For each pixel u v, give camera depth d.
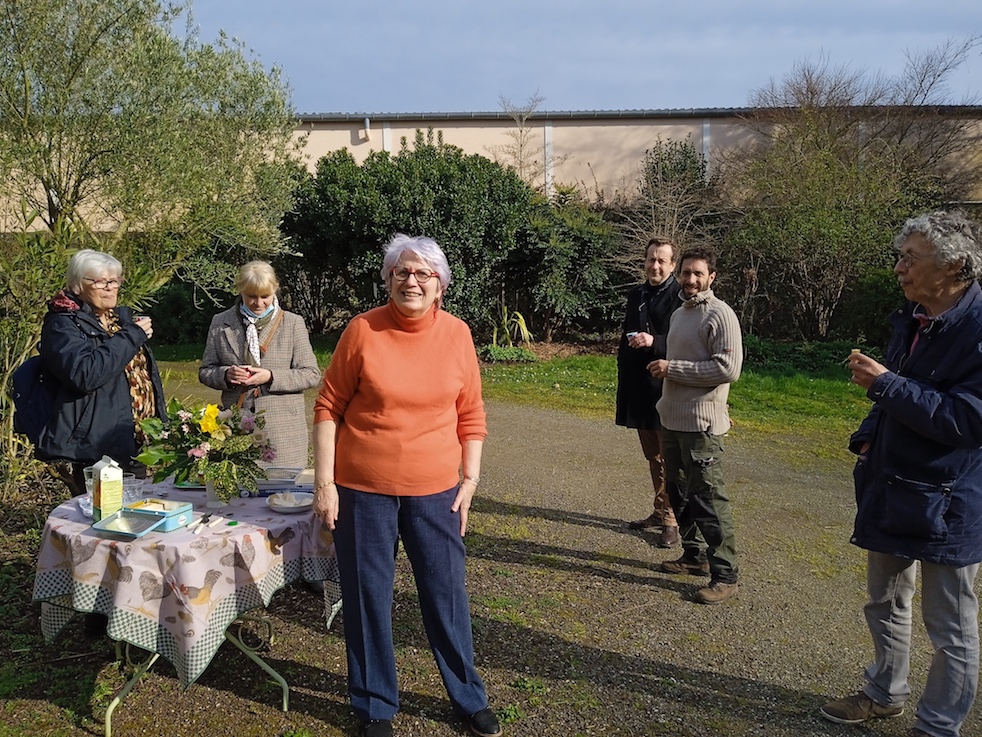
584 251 12.64
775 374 10.20
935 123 15.52
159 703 2.98
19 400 3.48
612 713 3.00
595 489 6.00
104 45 5.95
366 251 10.96
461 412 2.91
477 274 11.46
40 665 3.25
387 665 2.78
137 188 5.87
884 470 2.66
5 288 4.96
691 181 14.44
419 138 13.86
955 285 2.52
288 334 3.96
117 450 3.48
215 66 8.19
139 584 2.63
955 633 2.65
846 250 11.55
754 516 5.42
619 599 4.03
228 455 2.94
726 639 3.62
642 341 4.48
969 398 2.41
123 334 3.38
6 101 5.59
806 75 15.80
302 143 11.02
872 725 2.94
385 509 2.70
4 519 4.79
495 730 2.81
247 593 2.76
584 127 16.83
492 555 4.60
